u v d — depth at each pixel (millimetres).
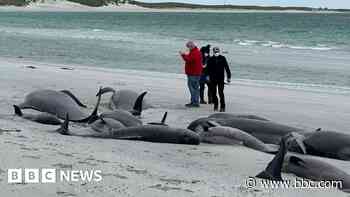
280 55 42062
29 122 13867
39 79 23266
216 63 17938
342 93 22844
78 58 38156
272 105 19484
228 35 74750
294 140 11953
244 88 23828
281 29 93938
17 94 18828
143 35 71750
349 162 11781
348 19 154875
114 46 49750
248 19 156125
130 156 10328
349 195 8539
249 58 39031
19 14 189750
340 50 48531
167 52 43312
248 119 13953
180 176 8734
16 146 9641
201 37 68812
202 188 8008
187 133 12461
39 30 83500
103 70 29484
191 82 18438
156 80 25250
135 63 35031
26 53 41562
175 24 116562
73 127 13539
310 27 102188
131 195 7414
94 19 145250
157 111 17344
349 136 12359
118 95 17516
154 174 8680
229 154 11477
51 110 15023
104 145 11328
